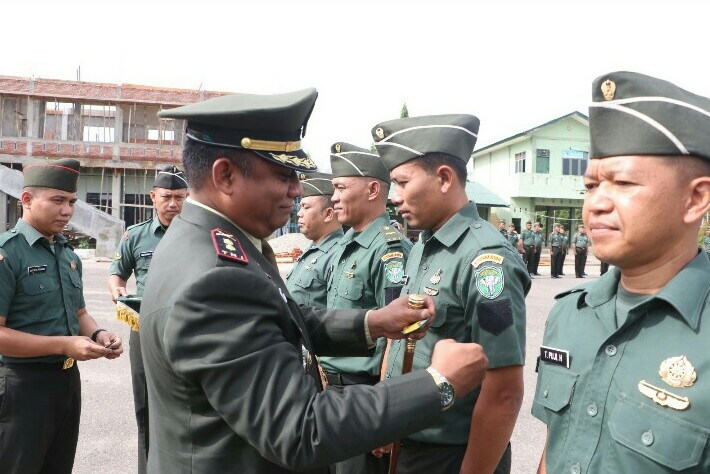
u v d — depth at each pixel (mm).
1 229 21656
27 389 2789
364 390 1313
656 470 1164
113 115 26016
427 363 2156
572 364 1394
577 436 1326
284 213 1590
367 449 1275
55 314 3033
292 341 1460
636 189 1184
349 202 3414
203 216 1534
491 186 32062
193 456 1394
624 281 1340
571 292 1535
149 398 1536
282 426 1236
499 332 1945
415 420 1303
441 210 2268
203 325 1289
